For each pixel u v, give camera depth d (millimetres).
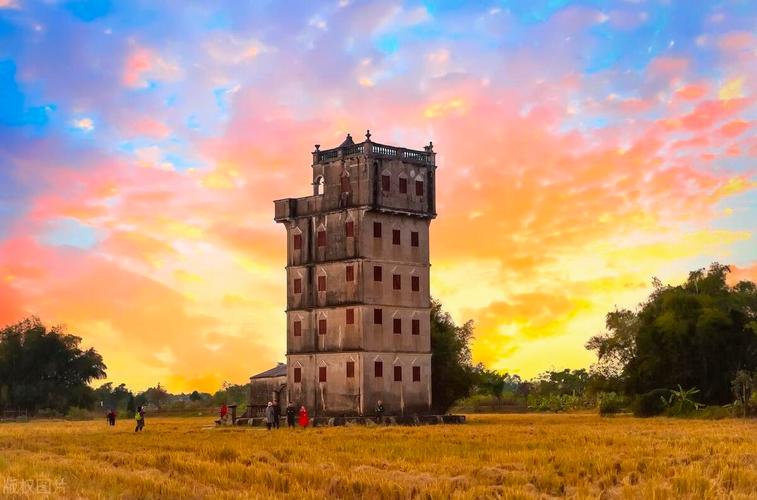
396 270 101188
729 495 31312
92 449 55281
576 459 43406
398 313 100750
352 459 45781
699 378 111750
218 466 41125
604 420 99812
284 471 40125
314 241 102875
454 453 49594
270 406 85625
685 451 47969
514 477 37281
